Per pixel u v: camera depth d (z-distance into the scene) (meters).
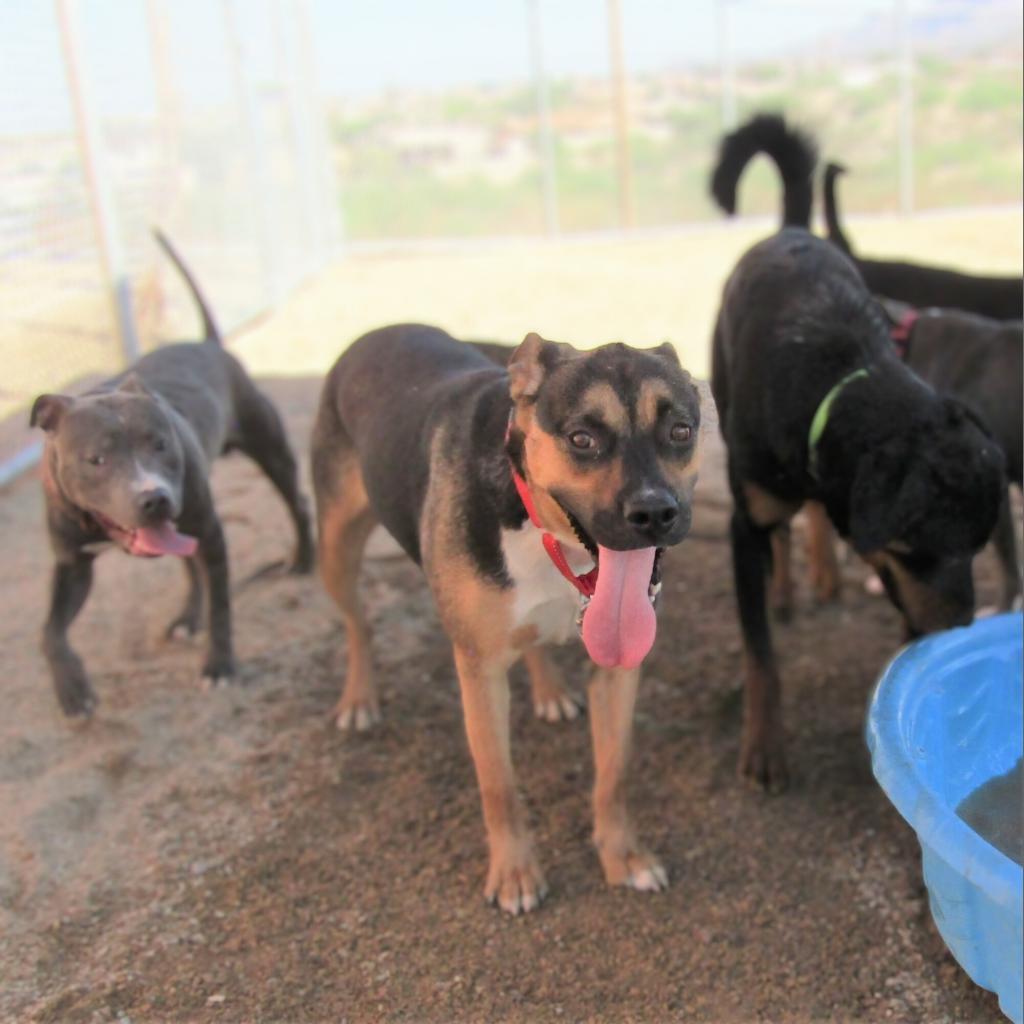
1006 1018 1.14
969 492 1.33
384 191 6.26
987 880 0.92
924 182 6.10
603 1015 1.17
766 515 1.56
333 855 1.42
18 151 2.88
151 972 1.24
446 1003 1.19
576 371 1.05
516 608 1.20
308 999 1.20
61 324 3.04
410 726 1.68
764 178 6.24
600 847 1.36
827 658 1.81
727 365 1.72
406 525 1.37
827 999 1.18
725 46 6.17
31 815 1.50
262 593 2.13
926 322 2.05
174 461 1.69
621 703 1.30
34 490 2.72
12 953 1.28
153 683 1.83
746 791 1.50
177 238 3.82
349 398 1.56
